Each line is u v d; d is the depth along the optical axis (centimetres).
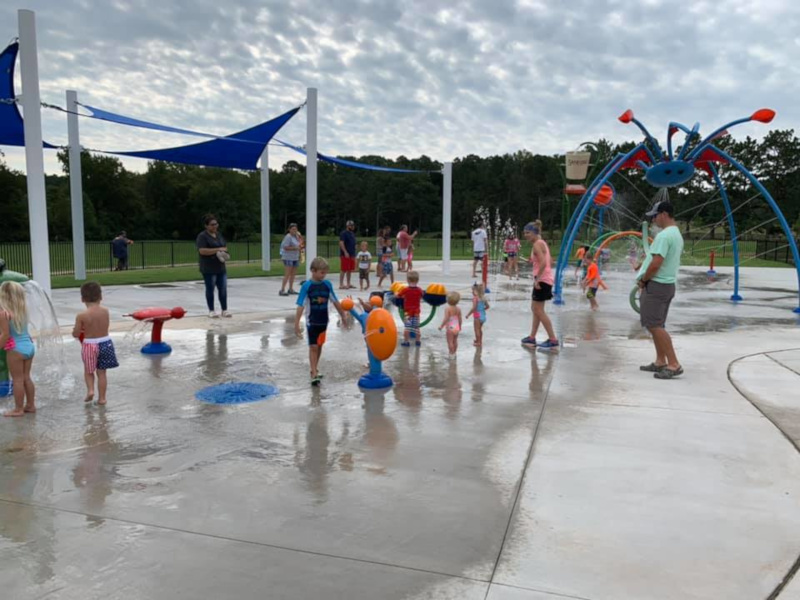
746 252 4203
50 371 696
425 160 10212
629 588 290
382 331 631
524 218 8756
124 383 657
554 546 329
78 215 1673
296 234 1438
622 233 1540
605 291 1599
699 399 611
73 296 1322
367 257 1650
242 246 4538
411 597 282
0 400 589
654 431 516
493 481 414
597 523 355
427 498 387
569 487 405
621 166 1316
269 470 429
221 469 430
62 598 278
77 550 320
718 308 1317
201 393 621
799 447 479
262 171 2114
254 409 571
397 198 9462
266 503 378
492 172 9625
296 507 372
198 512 365
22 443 478
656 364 718
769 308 1320
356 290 1627
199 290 1499
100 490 394
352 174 10181
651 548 327
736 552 324
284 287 1441
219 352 813
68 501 378
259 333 948
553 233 7594
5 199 5828
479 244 1891
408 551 323
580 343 898
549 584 293
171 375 693
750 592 287
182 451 464
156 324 796
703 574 303
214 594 282
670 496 392
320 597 281
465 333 978
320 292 652
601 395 624
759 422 539
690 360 787
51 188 7100
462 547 327
